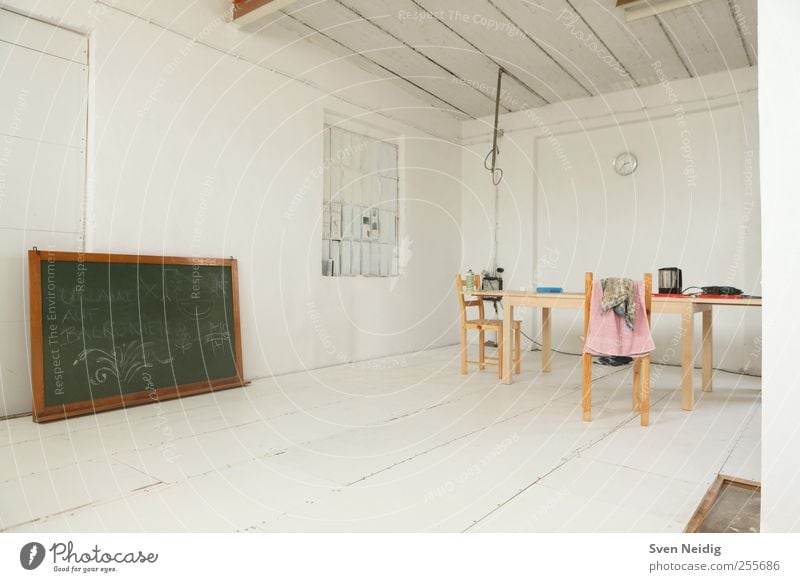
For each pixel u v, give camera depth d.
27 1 2.96
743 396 3.77
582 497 2.00
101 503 1.90
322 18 4.23
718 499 2.02
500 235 6.50
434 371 4.68
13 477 2.13
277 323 4.38
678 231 5.33
